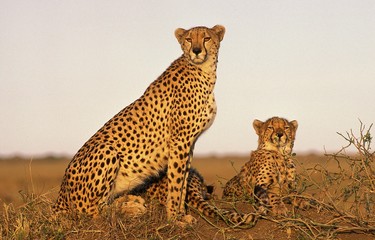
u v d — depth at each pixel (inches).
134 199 465.1
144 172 468.4
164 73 478.3
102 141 458.0
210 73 473.4
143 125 465.1
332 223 432.8
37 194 491.8
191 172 502.9
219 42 485.4
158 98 468.4
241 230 439.5
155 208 453.1
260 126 561.0
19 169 1994.3
